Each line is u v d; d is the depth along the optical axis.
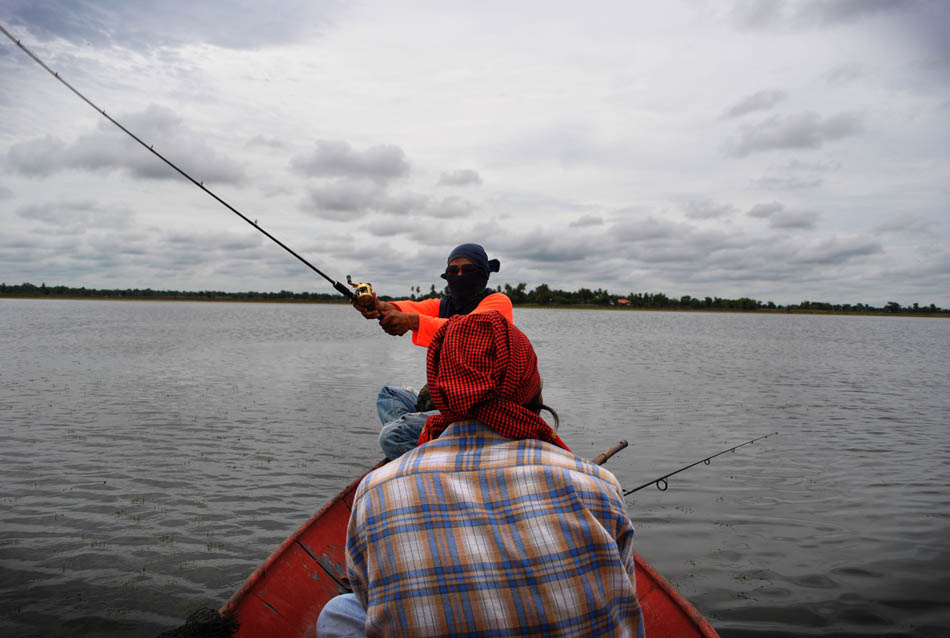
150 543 6.38
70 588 5.43
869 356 36.09
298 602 3.19
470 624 1.44
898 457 10.32
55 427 11.52
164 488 8.09
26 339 35.16
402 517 1.50
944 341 59.16
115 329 48.09
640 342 45.91
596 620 1.48
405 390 3.64
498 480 1.55
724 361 29.89
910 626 5.01
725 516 7.38
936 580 5.77
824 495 8.20
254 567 5.90
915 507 7.75
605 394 17.33
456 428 1.66
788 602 5.36
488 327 1.74
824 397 17.72
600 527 1.50
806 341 53.53
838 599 5.42
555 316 139.38
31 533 6.58
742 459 10.07
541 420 1.67
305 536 3.48
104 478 8.46
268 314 118.19
